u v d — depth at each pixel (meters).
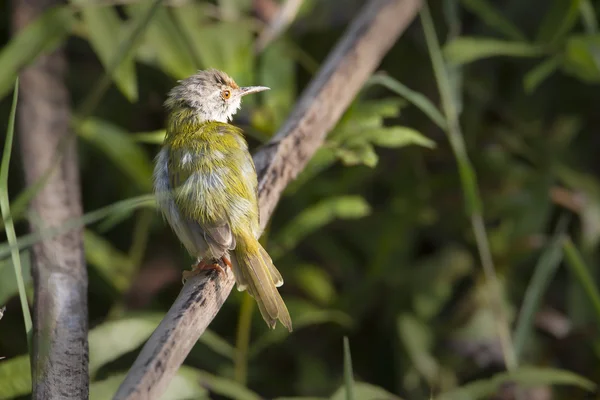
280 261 10.88
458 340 10.72
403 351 10.90
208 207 6.89
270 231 10.91
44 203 8.43
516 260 11.16
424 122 11.66
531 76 10.38
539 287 9.35
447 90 9.62
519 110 11.81
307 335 11.09
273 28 10.39
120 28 9.81
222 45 10.26
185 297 6.36
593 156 11.75
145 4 9.97
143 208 10.48
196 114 8.12
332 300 10.95
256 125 10.08
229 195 6.97
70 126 8.62
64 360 6.48
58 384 6.30
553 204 11.64
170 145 7.65
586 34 10.56
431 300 10.96
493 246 11.23
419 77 11.66
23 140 9.11
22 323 10.60
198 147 7.33
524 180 11.39
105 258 10.43
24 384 7.23
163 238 11.03
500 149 11.55
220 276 6.61
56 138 9.22
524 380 8.41
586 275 9.39
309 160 8.48
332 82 8.66
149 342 5.80
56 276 7.18
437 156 11.62
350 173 10.77
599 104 11.73
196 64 10.14
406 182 11.30
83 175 11.27
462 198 11.39
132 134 10.77
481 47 10.27
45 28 9.66
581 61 10.20
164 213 7.30
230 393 8.27
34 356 6.31
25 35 9.63
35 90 9.51
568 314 11.05
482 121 11.81
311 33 11.53
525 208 11.23
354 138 8.80
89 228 11.19
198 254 6.79
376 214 11.33
